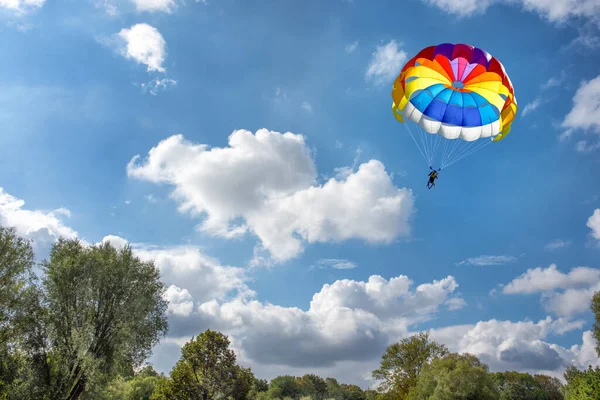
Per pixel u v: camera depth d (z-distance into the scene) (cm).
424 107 3622
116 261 3875
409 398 5169
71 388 3322
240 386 5284
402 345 6188
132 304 3678
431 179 3531
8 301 3362
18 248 3541
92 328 3472
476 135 3619
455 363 4909
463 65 3347
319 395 14912
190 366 5334
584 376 4359
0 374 3203
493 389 4488
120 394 4488
